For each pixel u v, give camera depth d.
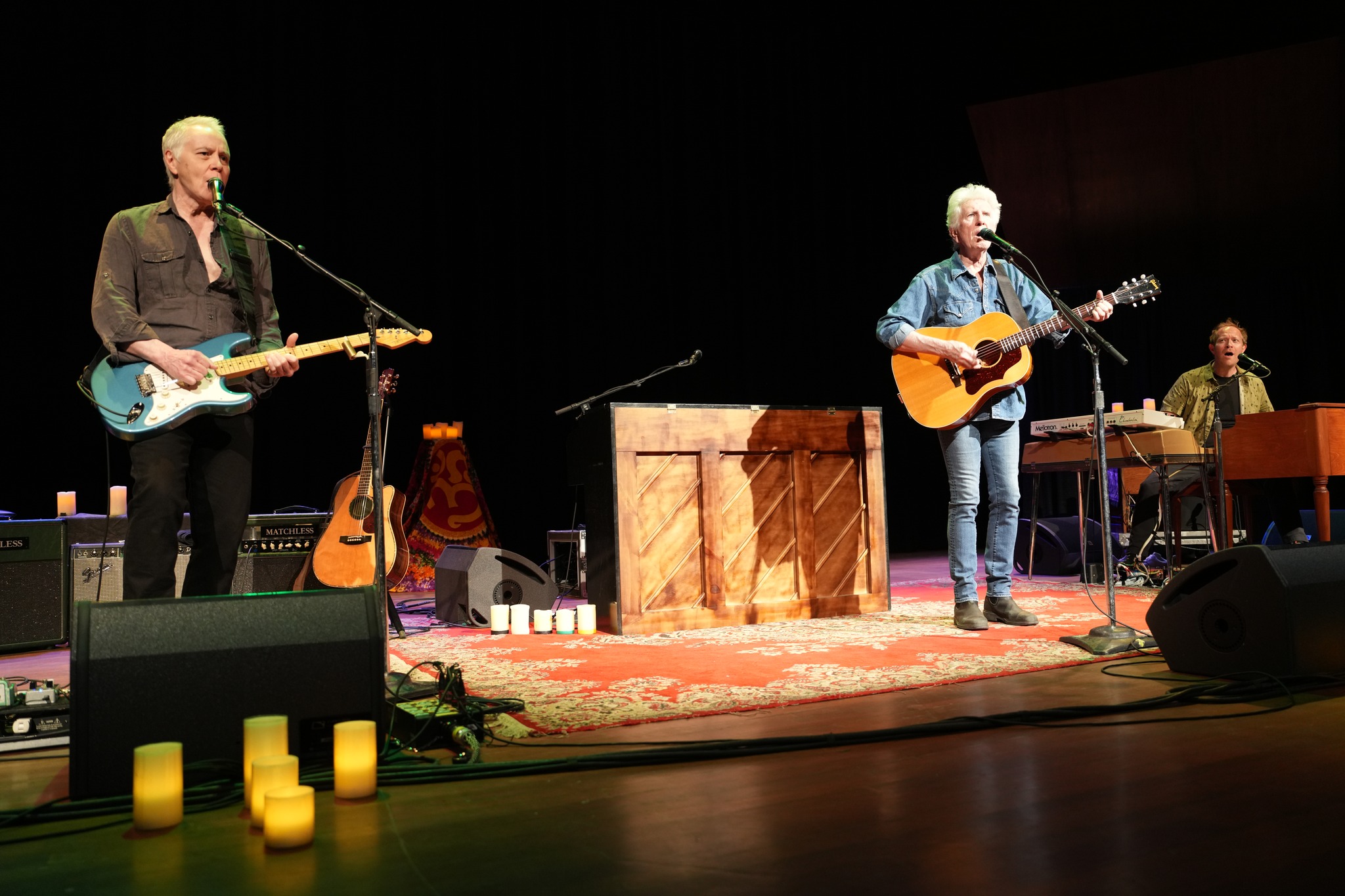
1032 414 9.66
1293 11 7.29
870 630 3.74
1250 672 2.44
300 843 1.47
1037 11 7.66
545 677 2.89
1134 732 2.04
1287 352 9.02
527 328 7.50
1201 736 1.99
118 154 5.83
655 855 1.41
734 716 2.31
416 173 6.96
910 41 8.30
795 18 8.45
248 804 1.66
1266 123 7.97
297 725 1.84
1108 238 8.98
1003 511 3.82
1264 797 1.59
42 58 5.62
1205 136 8.19
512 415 7.44
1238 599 2.50
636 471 4.02
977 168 9.18
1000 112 8.49
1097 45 7.83
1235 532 5.48
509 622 4.30
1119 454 5.24
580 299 7.73
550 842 1.48
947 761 1.87
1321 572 2.49
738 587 4.20
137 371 2.64
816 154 8.67
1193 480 5.25
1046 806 1.58
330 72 6.62
